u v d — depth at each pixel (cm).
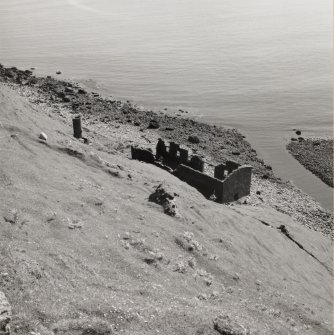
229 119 7119
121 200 2391
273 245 2738
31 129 3150
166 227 2228
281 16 19638
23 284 1334
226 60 11294
